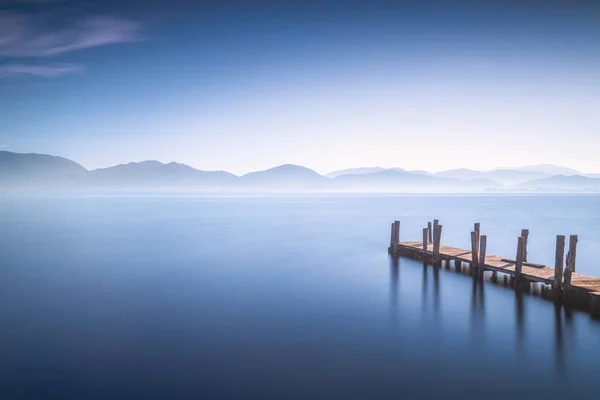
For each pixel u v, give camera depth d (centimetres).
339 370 1250
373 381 1181
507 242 4338
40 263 2997
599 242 4328
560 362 1314
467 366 1284
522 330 1595
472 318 1742
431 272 2625
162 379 1183
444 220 7012
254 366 1270
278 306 1914
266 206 11756
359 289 2238
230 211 9362
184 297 2072
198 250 3650
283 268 2833
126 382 1164
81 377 1194
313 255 3384
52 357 1329
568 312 1800
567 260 2100
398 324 1667
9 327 1612
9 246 3834
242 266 2909
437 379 1198
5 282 2386
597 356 1359
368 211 9519
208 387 1138
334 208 10719
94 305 1925
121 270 2756
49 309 1855
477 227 2375
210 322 1688
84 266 2902
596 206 11538
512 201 15662
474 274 2391
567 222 6581
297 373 1226
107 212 8700
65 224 5966
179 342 1462
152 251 3578
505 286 2241
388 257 3238
